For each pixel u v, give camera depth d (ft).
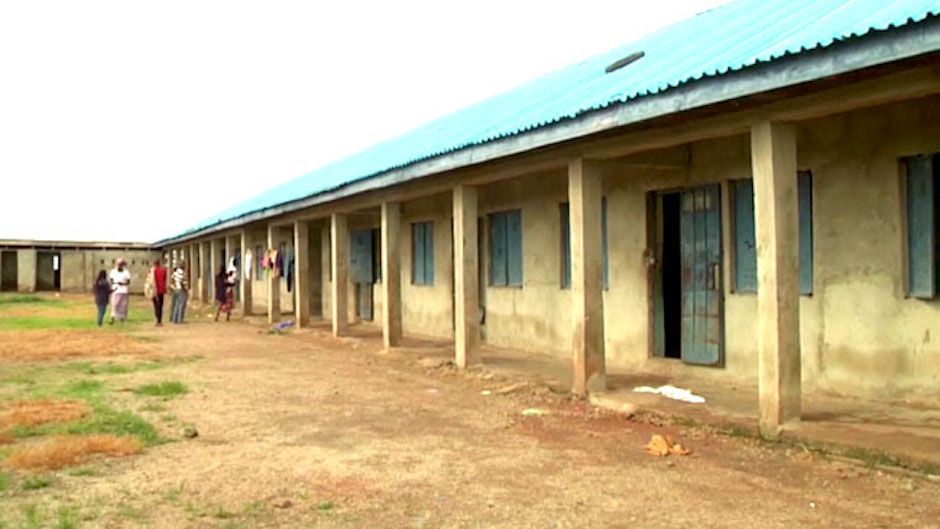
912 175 26.71
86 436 25.45
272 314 75.66
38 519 17.40
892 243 27.22
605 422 27.78
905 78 20.54
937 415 25.08
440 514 17.76
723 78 22.81
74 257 144.97
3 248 138.41
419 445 24.57
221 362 46.52
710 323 34.55
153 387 35.76
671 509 17.87
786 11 30.45
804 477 20.16
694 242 35.45
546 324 46.14
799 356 24.26
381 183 46.65
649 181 37.55
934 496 18.24
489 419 28.63
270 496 19.22
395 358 47.19
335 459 22.86
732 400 29.19
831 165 29.17
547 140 30.96
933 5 17.87
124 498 19.06
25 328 69.87
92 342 57.88
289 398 33.53
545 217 45.91
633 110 26.45
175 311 77.30
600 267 32.53
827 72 19.90
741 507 17.89
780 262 24.00
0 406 31.07
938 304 25.98
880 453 20.77
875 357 27.78
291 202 64.18
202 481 20.57
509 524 17.02
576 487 19.72
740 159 32.78
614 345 40.09
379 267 69.31
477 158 35.76
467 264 41.39
